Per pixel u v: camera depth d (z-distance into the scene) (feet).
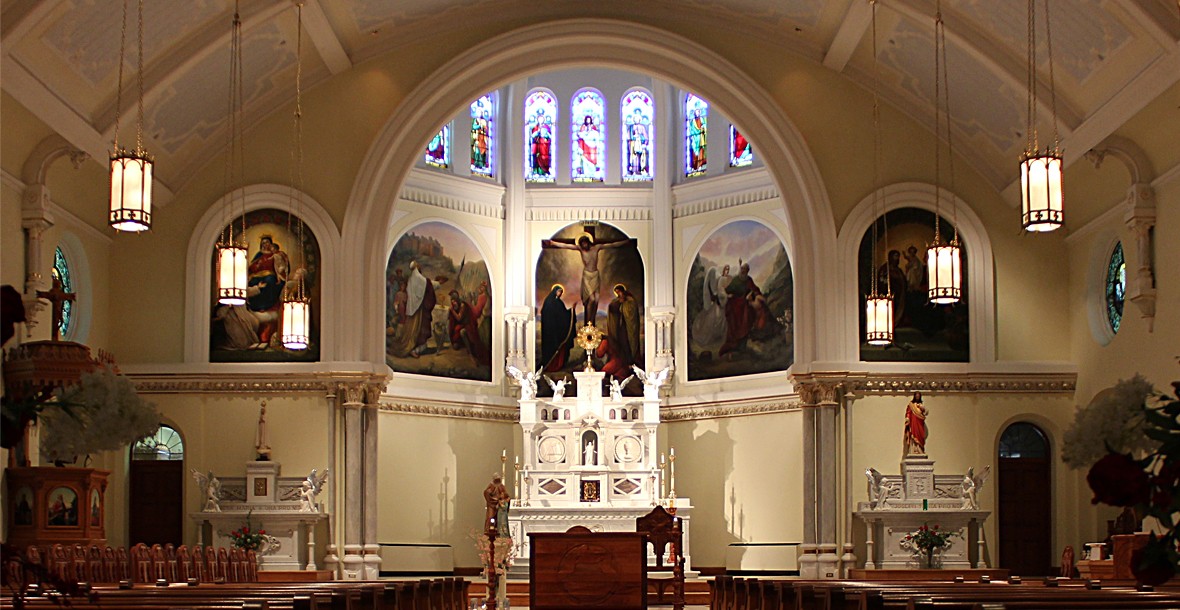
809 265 91.66
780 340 104.68
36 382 64.85
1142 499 19.76
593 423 102.68
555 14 92.94
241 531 85.76
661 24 92.99
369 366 90.02
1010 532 90.48
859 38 87.40
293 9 81.61
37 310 74.64
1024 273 91.76
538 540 51.55
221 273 73.67
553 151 114.93
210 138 91.09
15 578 51.39
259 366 90.02
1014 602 37.04
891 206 91.91
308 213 91.40
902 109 92.63
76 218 83.97
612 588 51.37
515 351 111.65
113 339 90.43
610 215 114.11
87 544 66.44
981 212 92.07
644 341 112.88
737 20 92.53
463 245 110.42
